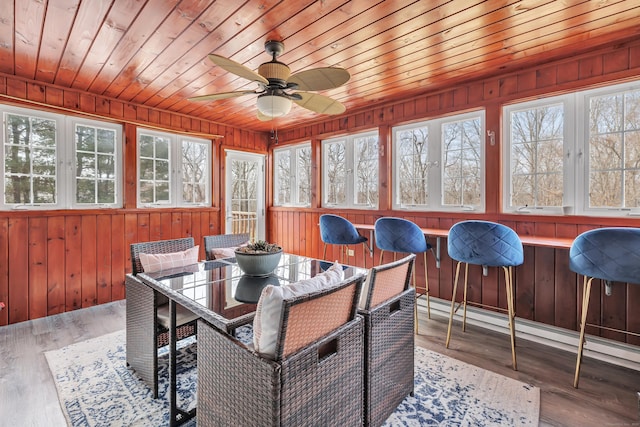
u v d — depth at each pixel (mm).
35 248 3055
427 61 2598
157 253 2322
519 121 2840
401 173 3643
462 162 3156
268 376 1064
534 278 2662
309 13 1914
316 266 2266
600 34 2180
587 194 2490
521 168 2820
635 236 1691
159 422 1676
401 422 1673
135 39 2225
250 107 3834
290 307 1072
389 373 1657
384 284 1620
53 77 2930
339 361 1322
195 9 1865
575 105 2545
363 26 2068
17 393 1896
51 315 3141
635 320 2260
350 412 1393
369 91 3314
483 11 1907
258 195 5160
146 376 1948
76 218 3295
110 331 2797
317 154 4492
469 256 2316
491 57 2523
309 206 4695
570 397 1893
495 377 2098
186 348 2480
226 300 1541
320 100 2354
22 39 2225
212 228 4473
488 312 2885
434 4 1834
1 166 2900
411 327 1866
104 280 3479
